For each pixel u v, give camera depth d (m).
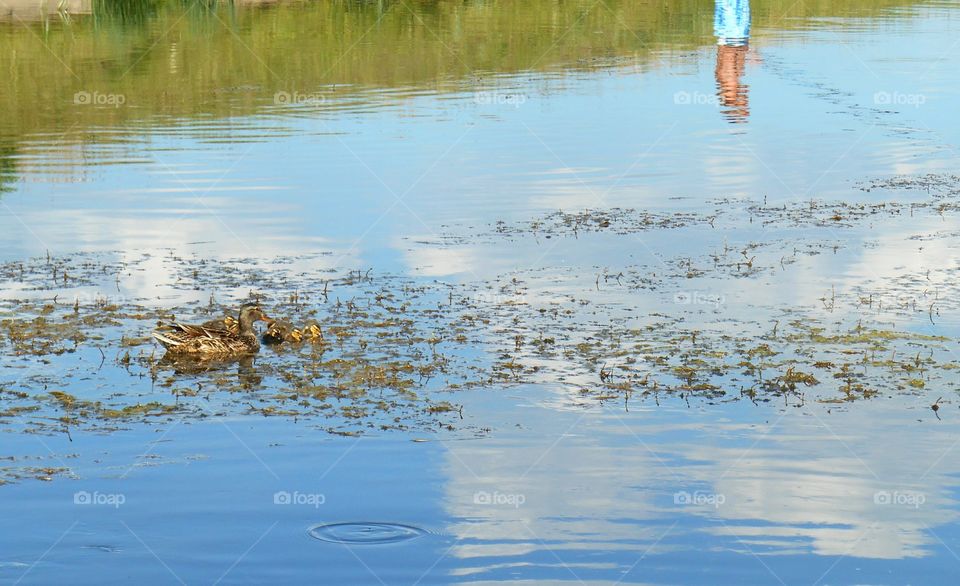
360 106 31.77
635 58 39.44
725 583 8.89
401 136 28.06
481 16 46.94
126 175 24.19
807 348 14.54
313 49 39.66
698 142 27.62
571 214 21.42
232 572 9.04
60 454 11.28
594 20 46.69
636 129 29.02
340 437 11.77
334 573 9.04
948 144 27.45
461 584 8.91
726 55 39.59
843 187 23.52
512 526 9.80
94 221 20.83
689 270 17.95
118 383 13.38
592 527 9.82
